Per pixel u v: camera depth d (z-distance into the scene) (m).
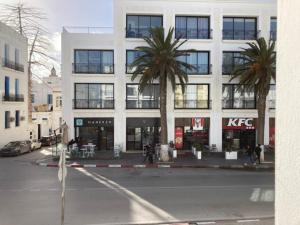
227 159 31.28
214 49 35.97
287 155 1.74
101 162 29.25
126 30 35.62
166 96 33.50
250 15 36.28
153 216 13.85
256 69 29.88
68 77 35.41
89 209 14.80
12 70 38.38
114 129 35.94
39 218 13.57
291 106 1.72
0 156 34.19
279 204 1.82
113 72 35.72
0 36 35.31
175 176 23.39
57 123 53.56
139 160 30.48
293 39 1.71
